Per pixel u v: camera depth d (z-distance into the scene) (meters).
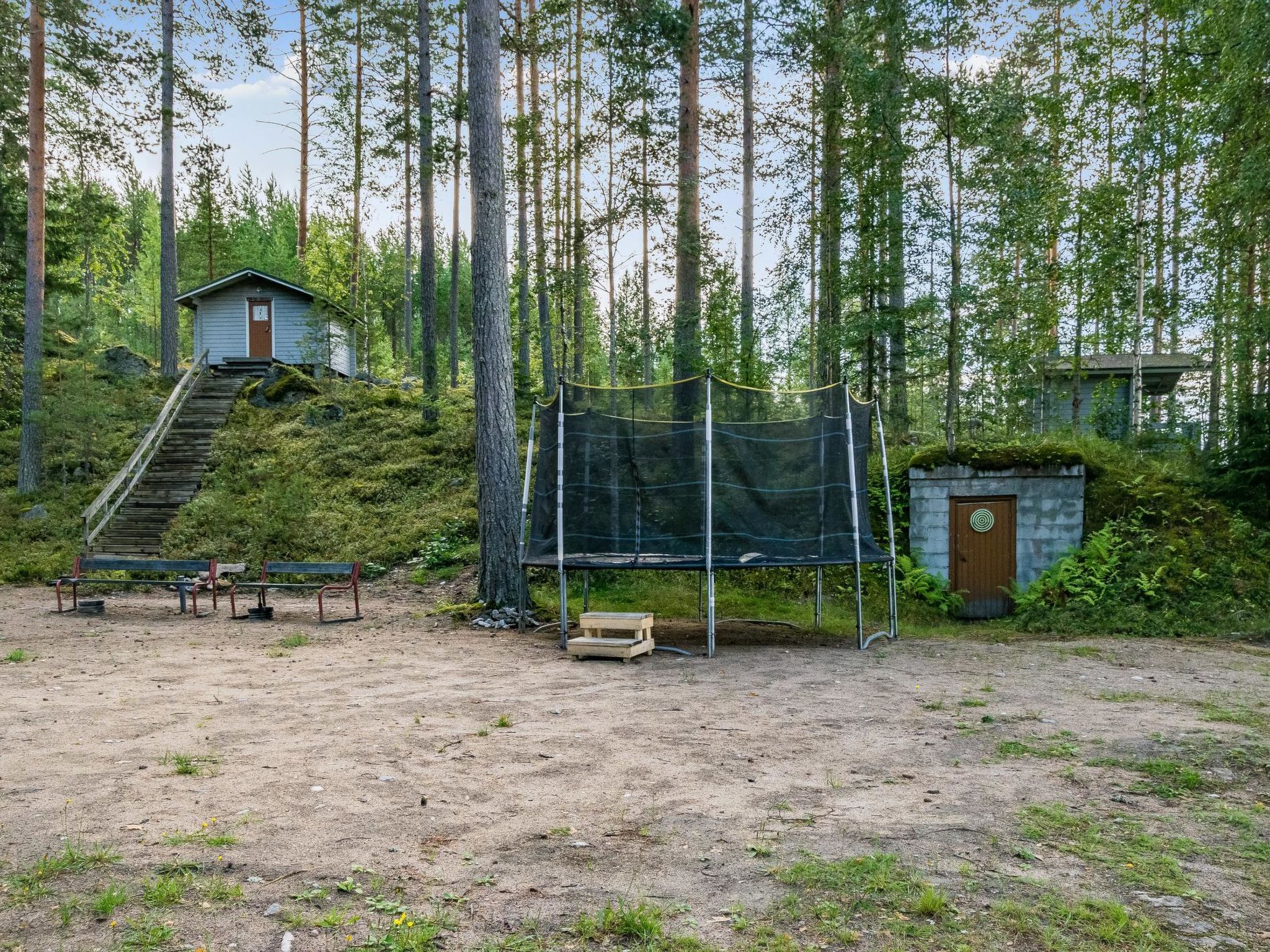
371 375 33.44
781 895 3.82
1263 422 15.20
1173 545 14.52
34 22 22.33
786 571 16.59
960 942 3.39
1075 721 7.30
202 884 3.86
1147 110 20.36
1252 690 8.73
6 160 26.22
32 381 22.62
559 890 3.87
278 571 14.19
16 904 3.65
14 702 7.71
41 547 19.64
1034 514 15.49
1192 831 4.73
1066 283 22.56
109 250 52.16
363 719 7.19
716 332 20.19
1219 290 19.12
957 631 13.67
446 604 14.58
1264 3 14.55
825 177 19.86
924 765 5.98
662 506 12.00
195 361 28.48
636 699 8.19
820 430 12.20
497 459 13.90
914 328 16.67
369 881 3.94
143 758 5.93
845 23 18.62
